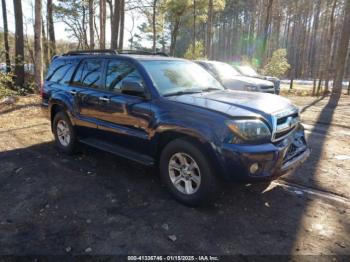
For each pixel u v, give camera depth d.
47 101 6.08
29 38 18.78
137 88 3.98
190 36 51.62
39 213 3.65
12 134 7.24
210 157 3.39
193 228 3.30
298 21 51.62
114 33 14.81
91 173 4.82
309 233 3.21
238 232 3.22
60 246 3.02
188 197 3.69
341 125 8.67
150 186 4.34
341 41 17.00
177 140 3.67
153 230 3.27
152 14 26.98
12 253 2.92
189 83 4.49
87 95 4.96
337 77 17.33
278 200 3.92
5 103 11.27
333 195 4.10
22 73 15.50
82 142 5.28
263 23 42.66
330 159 5.57
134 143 4.28
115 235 3.19
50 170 4.96
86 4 25.44
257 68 23.12
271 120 3.44
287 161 3.64
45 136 7.07
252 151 3.23
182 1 29.03
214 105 3.62
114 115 4.48
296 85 28.62
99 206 3.79
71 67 5.64
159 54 5.48
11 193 4.17
